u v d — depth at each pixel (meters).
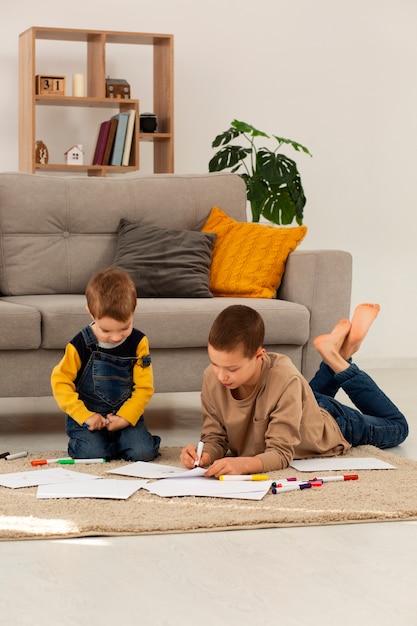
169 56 5.45
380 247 6.18
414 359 6.22
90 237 4.21
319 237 6.07
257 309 3.67
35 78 5.25
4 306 3.41
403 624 1.69
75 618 1.70
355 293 6.16
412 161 6.21
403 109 6.18
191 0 5.83
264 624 1.68
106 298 2.86
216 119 5.89
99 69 5.41
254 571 1.95
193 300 3.79
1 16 5.53
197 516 2.29
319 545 2.13
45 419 4.06
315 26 6.02
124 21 5.73
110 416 2.99
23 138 5.44
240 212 4.41
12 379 3.42
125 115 5.41
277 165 5.49
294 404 2.80
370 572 1.96
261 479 2.62
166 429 3.81
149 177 4.37
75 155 5.45
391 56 6.14
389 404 3.31
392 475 2.77
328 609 1.75
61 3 5.63
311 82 6.02
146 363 3.04
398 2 6.13
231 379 2.66
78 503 2.39
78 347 3.00
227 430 2.88
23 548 2.09
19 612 1.73
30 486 2.57
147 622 1.68
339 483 2.64
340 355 3.39
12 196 4.12
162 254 4.02
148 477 2.68
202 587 1.86
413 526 2.29
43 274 4.10
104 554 2.05
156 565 1.99
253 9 5.92
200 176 4.42
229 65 5.90
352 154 6.10
